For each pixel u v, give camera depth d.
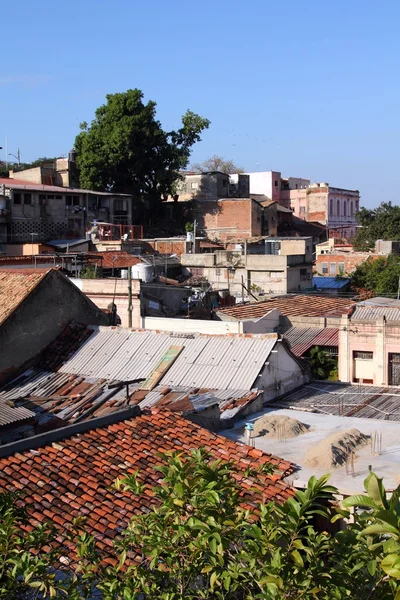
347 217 96.06
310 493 7.21
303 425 16.53
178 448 13.74
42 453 12.66
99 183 61.25
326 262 61.62
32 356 22.55
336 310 34.06
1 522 8.47
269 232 70.00
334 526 12.52
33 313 22.66
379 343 27.53
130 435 13.87
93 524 10.91
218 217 66.88
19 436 16.88
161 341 22.16
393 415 17.94
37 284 22.91
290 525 7.05
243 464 13.45
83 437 13.44
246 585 7.59
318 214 90.94
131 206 61.41
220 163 99.19
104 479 12.26
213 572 7.20
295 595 6.71
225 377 19.67
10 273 24.45
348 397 20.03
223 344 21.16
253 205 66.38
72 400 19.78
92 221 57.59
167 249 54.31
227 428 16.77
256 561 7.24
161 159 63.75
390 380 27.50
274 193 92.19
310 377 22.25
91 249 50.94
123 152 60.78
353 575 6.89
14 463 12.19
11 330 21.98
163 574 7.65
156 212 67.12
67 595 7.58
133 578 7.66
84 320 24.42
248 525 7.46
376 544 6.25
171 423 14.66
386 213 69.62
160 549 7.45
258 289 43.53
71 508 11.28
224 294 39.09
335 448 14.16
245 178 75.81
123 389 19.97
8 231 52.28
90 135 61.78
